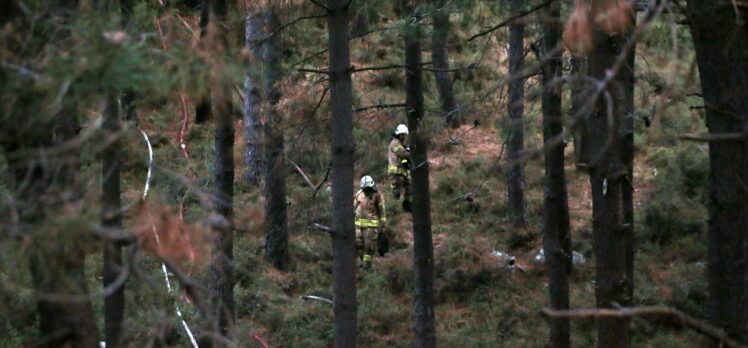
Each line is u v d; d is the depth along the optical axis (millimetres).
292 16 13805
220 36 6254
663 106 6184
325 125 13992
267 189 20812
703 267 22469
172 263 5508
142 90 5383
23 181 5133
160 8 8961
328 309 19766
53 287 5234
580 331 19766
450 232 25203
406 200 25281
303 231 15648
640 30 5652
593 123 9789
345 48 11562
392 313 20328
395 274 22547
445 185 28141
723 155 8172
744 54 7848
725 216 8250
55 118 5605
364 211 22656
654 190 26359
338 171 11641
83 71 5031
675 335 19516
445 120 14141
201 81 5559
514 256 24062
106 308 8320
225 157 11156
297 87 14133
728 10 7762
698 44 8070
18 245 4906
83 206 5207
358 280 22328
